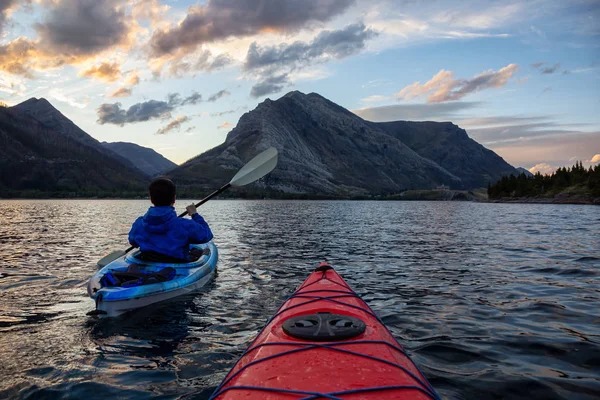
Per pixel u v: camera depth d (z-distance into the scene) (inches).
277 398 79.4
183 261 255.6
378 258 431.2
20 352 167.0
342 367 91.8
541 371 147.6
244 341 179.8
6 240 574.9
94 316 214.2
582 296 260.4
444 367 151.5
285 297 255.8
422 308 233.3
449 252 479.8
